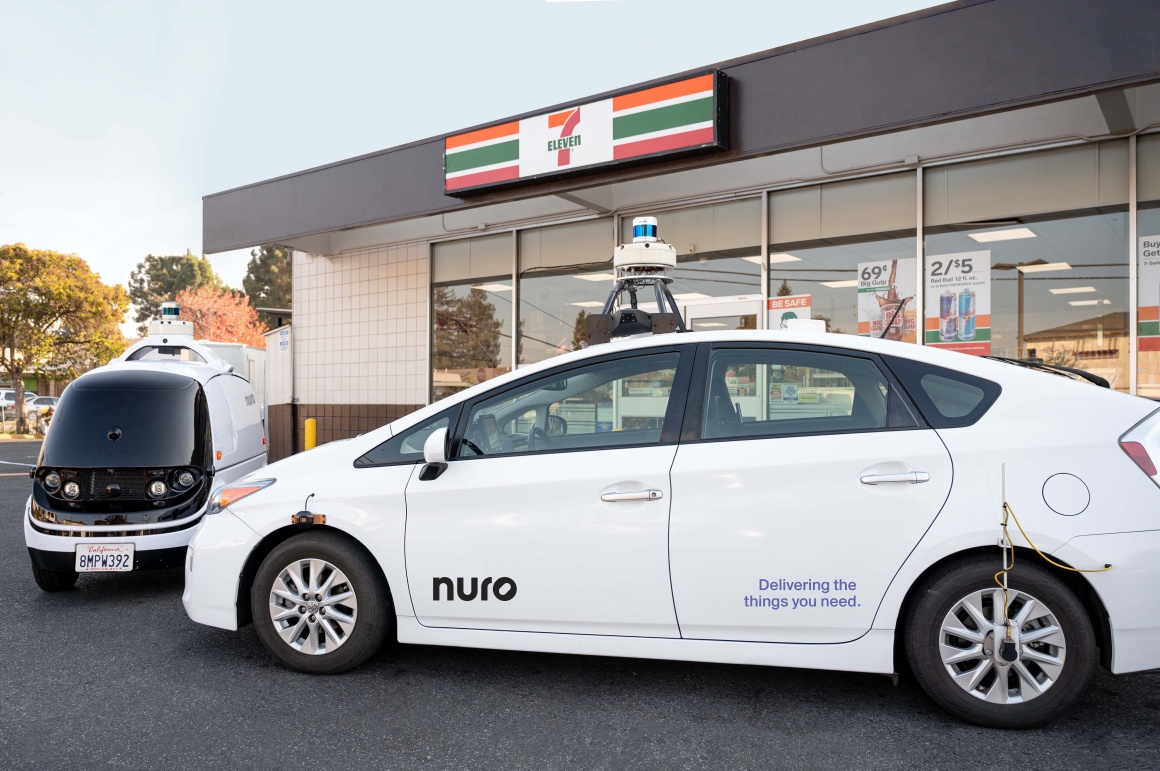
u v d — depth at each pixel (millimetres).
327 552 3750
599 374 3701
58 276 31547
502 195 8758
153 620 4793
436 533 3600
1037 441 3096
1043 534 2994
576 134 7969
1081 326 6887
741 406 3498
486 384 3807
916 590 3191
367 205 9883
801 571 3217
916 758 2887
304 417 12516
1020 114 7062
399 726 3225
